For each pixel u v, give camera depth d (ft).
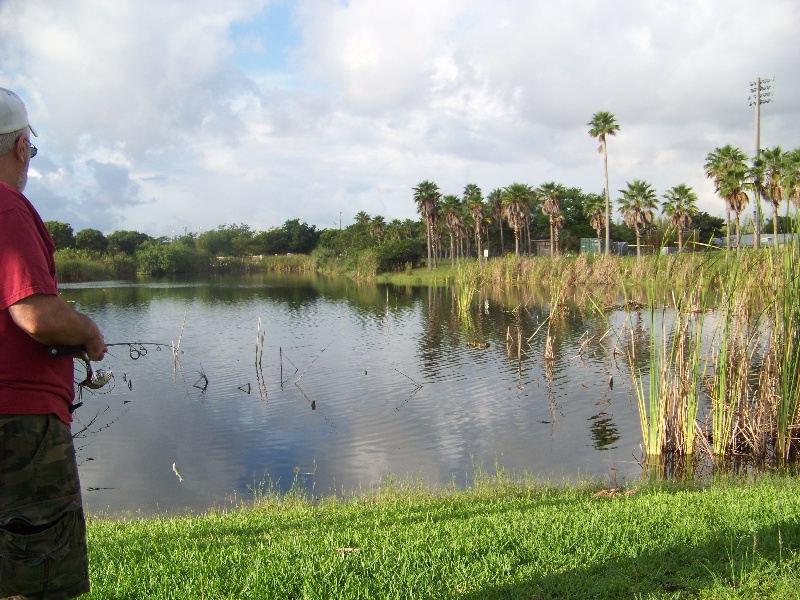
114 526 24.18
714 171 186.29
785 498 22.24
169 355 89.10
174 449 46.75
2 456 7.97
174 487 38.52
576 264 162.81
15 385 8.03
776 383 38.81
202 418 56.03
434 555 15.93
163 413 57.77
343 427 52.31
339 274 345.51
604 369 72.33
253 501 34.94
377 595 13.50
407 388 66.44
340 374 74.79
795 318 38.19
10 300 7.73
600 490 30.48
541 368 74.13
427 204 282.36
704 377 43.47
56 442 8.40
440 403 59.47
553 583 14.40
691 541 17.28
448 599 13.47
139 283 275.18
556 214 277.23
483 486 33.27
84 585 8.87
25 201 8.29
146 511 33.86
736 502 22.03
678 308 40.47
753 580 14.30
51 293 7.94
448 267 303.68
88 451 46.52
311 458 44.27
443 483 37.40
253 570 14.79
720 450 40.22
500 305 144.36
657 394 40.98
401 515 23.97
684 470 37.78
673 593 13.97
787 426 38.47
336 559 15.35
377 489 36.32
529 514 21.71
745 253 41.11
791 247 38.24
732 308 40.34
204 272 380.99
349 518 24.03
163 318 134.51
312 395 64.39
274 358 86.43
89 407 60.29
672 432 40.55
